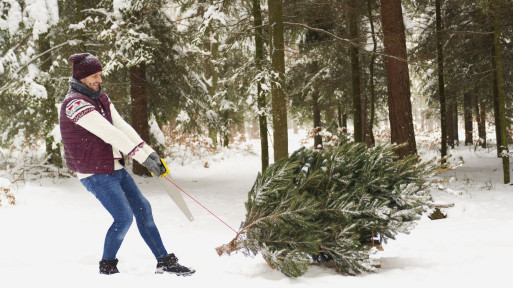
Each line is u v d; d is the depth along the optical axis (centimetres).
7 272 309
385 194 329
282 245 308
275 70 913
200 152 1880
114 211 310
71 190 965
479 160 1496
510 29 1334
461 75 1516
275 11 916
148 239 322
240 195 1088
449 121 2166
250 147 2272
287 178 310
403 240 480
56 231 606
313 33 1401
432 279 286
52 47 1223
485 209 675
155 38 1152
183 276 307
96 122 295
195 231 643
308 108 2120
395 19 927
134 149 299
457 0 1302
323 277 296
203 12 1109
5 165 1207
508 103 1808
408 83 930
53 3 1070
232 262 382
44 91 1045
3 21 1065
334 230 311
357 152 335
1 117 1374
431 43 1399
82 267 339
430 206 331
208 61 1359
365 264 305
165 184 312
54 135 1058
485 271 299
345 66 1545
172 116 1529
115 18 1151
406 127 915
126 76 1343
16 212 725
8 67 1120
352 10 1090
